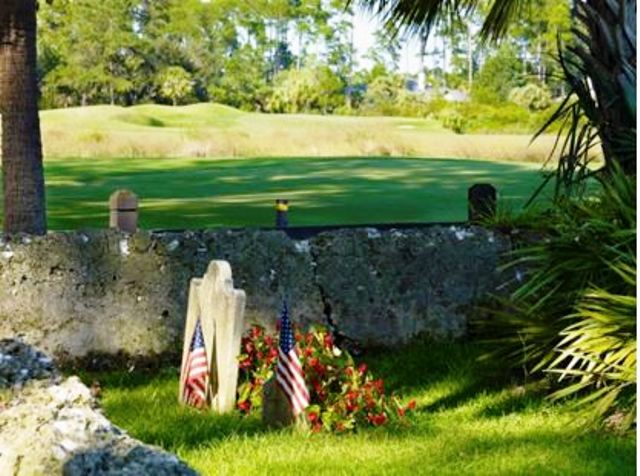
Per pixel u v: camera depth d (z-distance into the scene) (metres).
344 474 6.30
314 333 8.12
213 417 7.79
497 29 11.62
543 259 8.55
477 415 7.99
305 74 107.06
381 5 10.99
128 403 8.29
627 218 8.31
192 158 49.91
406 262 10.38
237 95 113.88
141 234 9.62
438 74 106.38
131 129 60.81
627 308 7.58
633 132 9.36
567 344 8.29
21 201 11.14
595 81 9.56
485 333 10.42
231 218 27.83
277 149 57.50
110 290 9.52
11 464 3.12
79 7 104.81
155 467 2.98
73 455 3.03
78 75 105.12
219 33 114.50
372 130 61.88
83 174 40.75
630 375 7.40
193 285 8.41
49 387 3.68
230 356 7.94
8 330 9.23
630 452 6.93
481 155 55.28
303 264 10.09
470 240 10.52
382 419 7.55
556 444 7.11
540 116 82.12
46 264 9.32
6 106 11.12
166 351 9.67
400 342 10.34
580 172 9.59
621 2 9.42
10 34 11.08
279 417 7.47
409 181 37.72
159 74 108.62
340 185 36.50
